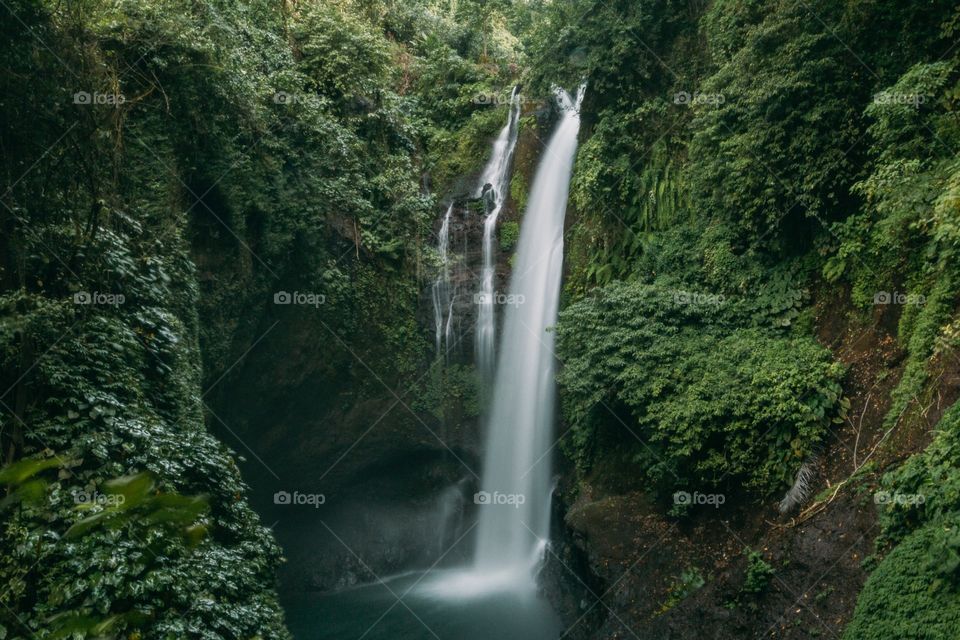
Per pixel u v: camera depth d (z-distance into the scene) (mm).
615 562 12234
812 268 12141
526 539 16719
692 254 13938
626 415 13641
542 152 18562
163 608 6688
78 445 7371
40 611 6059
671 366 12312
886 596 8141
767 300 12367
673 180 15172
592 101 16906
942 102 10000
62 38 8172
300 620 15594
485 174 19203
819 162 11156
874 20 10914
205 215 13156
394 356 17438
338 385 16797
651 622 10977
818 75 11141
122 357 8711
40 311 7570
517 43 23672
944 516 8016
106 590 6309
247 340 14562
